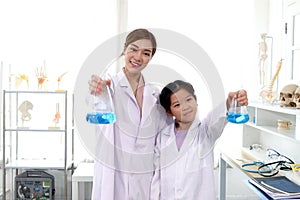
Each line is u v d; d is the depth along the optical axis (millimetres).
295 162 2457
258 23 3129
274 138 2795
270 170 2238
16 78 2986
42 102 3180
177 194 1521
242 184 3172
